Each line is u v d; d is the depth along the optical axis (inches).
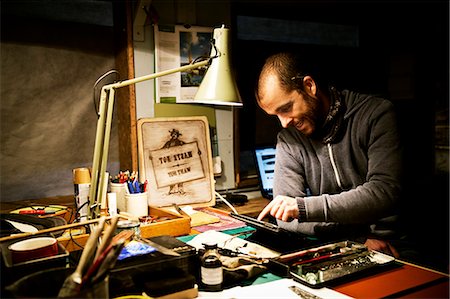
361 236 73.2
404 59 138.9
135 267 41.6
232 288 45.7
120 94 89.3
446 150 139.1
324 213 61.1
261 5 109.9
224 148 96.4
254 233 63.7
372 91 131.4
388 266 51.4
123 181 73.9
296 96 67.7
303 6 115.6
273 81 67.1
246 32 111.2
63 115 87.0
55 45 85.1
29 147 84.4
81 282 35.8
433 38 138.2
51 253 45.5
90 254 37.7
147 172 80.8
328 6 119.7
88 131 90.0
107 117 56.7
